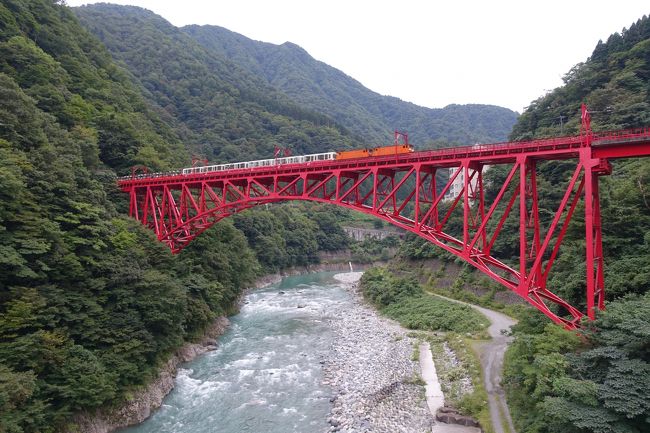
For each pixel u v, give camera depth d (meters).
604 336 18.42
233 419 26.69
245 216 88.62
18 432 18.23
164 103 134.38
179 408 28.19
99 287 27.83
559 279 29.44
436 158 28.56
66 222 29.28
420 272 63.34
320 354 38.94
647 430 15.24
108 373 24.70
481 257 26.38
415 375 30.67
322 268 110.81
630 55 58.56
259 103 174.38
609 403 15.45
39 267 24.67
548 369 18.80
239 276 56.75
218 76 182.38
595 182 23.34
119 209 44.94
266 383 32.25
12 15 54.44
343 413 26.47
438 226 29.25
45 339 21.81
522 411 21.81
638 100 49.91
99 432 23.50
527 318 27.33
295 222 111.81
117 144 52.78
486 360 30.98
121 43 155.62
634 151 21.64
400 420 24.70
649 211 27.86
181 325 36.00
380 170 31.92
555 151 23.48
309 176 35.50
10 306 22.02
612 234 27.45
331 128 174.75
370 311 55.84
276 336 45.09
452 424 23.58
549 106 67.44
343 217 138.00
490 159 26.20
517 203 50.25
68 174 31.72
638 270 23.20
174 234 46.16
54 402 21.78
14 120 31.36
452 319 43.22
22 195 25.75
